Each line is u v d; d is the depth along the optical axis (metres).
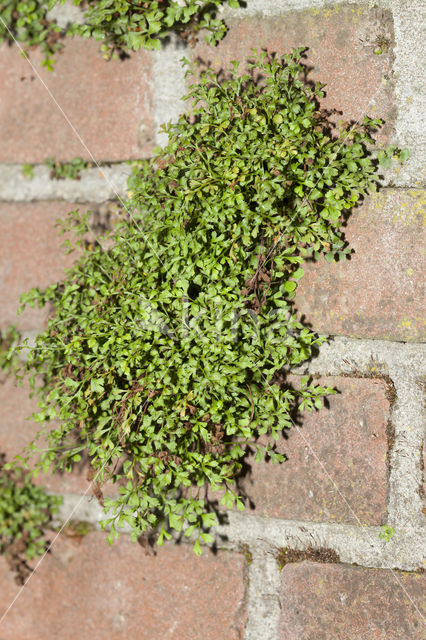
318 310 0.59
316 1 0.59
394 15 0.58
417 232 0.58
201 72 0.61
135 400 0.57
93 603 0.63
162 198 0.59
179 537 0.61
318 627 0.59
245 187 0.57
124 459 0.62
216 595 0.61
